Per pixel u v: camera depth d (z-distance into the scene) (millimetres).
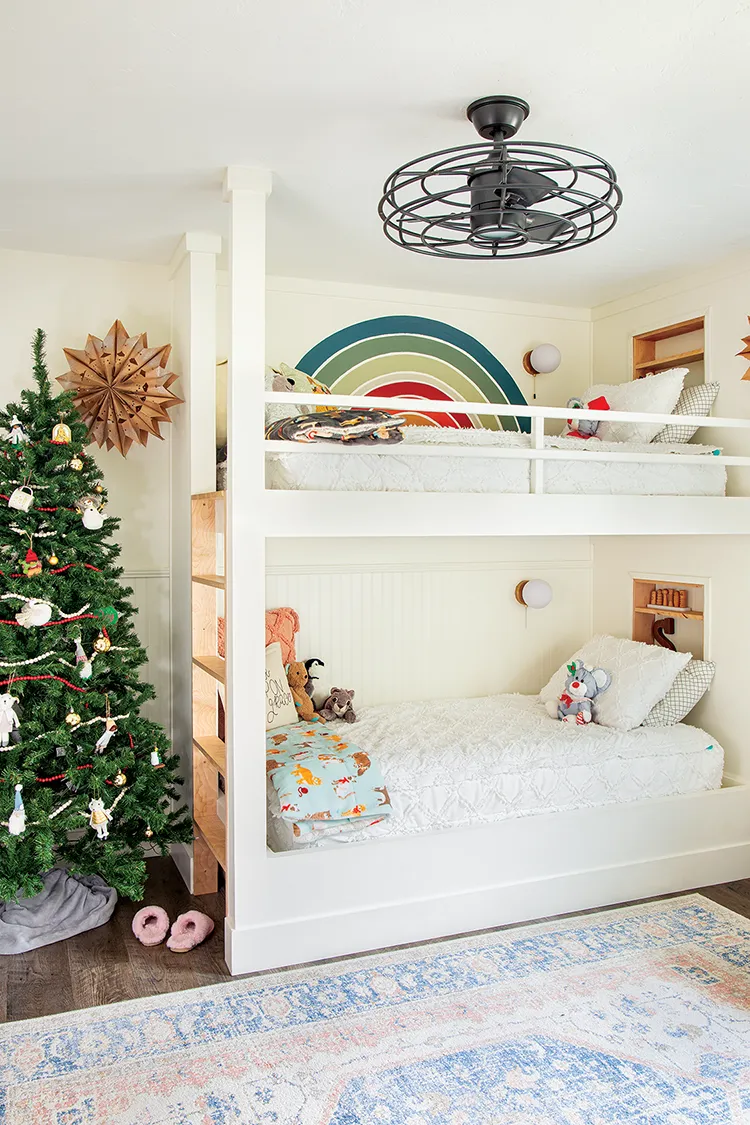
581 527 3303
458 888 3199
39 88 2291
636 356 4473
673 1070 2367
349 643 4332
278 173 2865
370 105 2393
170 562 3996
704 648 4078
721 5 1926
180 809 3584
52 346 3734
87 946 3111
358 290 4242
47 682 3014
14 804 2871
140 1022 2592
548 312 4688
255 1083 2301
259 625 2861
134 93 2322
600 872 3445
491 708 4246
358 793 3131
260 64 2176
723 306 3898
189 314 3533
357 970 2906
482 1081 2311
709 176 2914
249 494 2826
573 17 1972
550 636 4820
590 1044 2482
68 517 3062
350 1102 2225
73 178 2904
